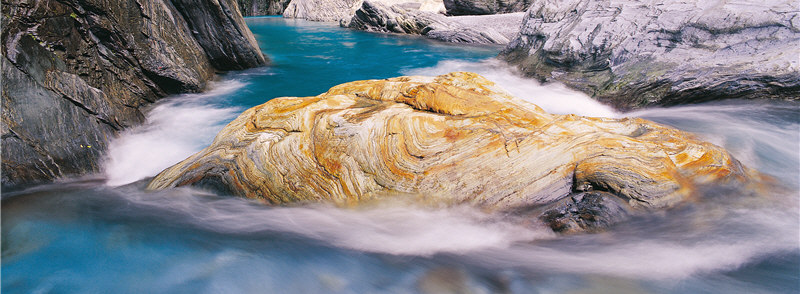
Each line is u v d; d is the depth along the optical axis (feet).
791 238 9.81
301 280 10.25
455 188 12.28
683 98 21.31
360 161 13.01
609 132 12.95
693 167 11.53
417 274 10.12
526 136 12.83
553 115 13.85
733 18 21.94
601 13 29.37
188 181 13.98
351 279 10.16
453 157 12.64
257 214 12.98
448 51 48.60
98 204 13.82
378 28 68.64
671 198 10.93
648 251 9.94
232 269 10.75
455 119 13.52
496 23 57.93
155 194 14.07
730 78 20.04
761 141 15.67
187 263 10.95
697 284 8.84
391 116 13.66
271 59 42.50
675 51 23.07
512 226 11.48
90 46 21.43
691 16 23.71
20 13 17.25
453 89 14.76
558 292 8.96
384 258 10.86
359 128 13.35
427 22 62.95
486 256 10.65
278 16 102.83
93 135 17.06
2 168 13.78
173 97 27.02
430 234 11.74
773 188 11.72
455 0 68.23
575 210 11.25
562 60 29.04
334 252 11.23
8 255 11.23
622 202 10.99
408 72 37.14
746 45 20.98
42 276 10.55
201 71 30.22
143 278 10.46
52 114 15.58
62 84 16.62
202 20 30.27
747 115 18.76
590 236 10.61
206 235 12.11
